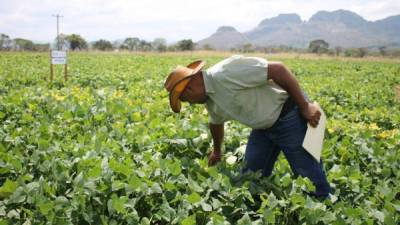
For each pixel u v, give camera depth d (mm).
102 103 7203
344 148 5246
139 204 3682
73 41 71188
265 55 55812
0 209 3430
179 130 5488
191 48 76812
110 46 77125
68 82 14039
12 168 4137
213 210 3631
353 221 3512
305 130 3867
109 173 3785
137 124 6129
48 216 3211
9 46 66625
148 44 84938
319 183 3975
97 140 4578
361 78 20312
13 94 8672
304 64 32250
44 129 5465
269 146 4195
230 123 6293
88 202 3541
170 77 3740
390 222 3439
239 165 4520
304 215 3490
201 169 4285
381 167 5000
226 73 3631
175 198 3600
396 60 51344
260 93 3738
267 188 4078
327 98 11258
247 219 3324
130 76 16375
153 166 4141
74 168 4145
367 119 8492
